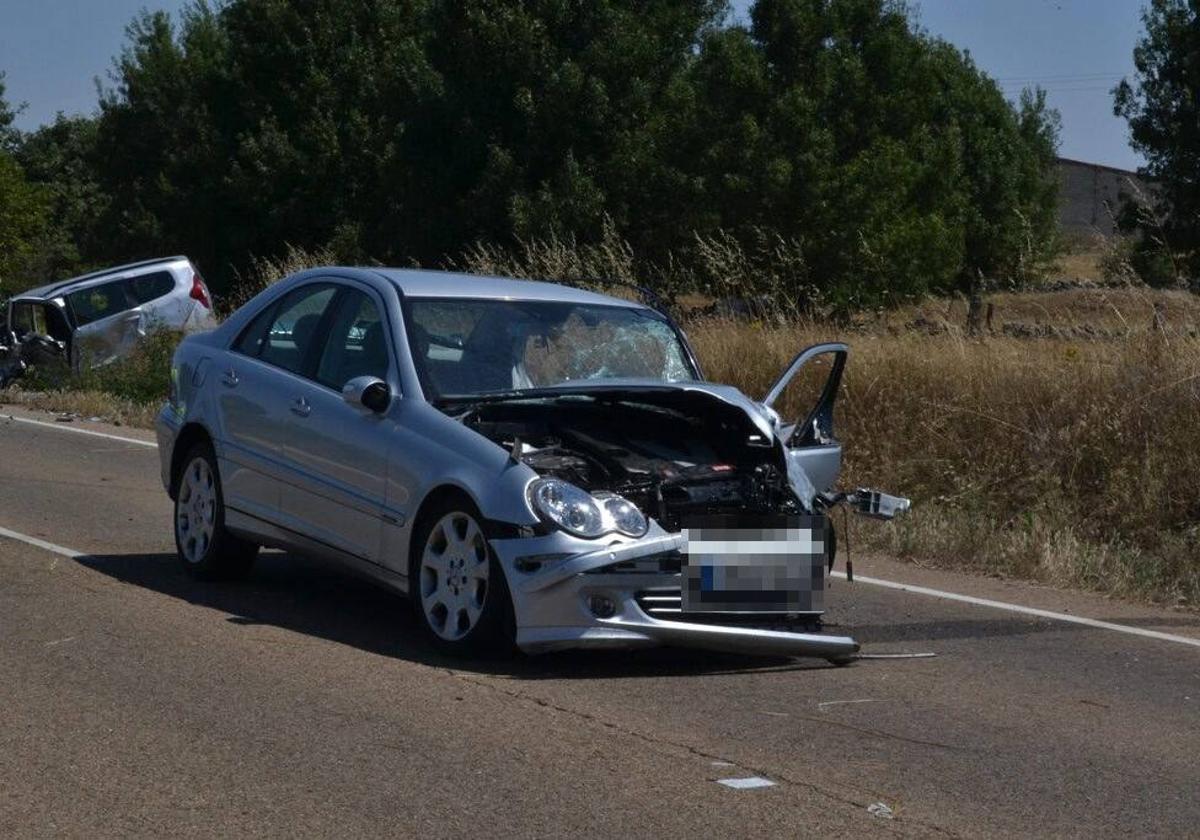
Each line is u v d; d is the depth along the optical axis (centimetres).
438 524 696
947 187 2886
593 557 646
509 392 724
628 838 477
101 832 470
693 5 2988
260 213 3425
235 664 671
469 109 2886
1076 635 827
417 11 3450
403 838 471
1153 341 1213
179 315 2122
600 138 2847
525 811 498
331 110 3397
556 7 2877
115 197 3906
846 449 1292
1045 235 3884
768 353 1411
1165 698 695
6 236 3919
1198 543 1034
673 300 2077
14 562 894
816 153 2634
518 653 703
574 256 1959
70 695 617
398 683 648
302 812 491
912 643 793
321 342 804
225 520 838
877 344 1374
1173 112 3638
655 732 594
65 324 2064
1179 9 3650
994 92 4369
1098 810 527
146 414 1783
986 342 1345
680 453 739
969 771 565
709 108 2748
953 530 1071
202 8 3878
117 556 938
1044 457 1187
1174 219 3625
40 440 1571
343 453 749
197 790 510
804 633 699
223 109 3475
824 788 535
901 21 2817
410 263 2922
